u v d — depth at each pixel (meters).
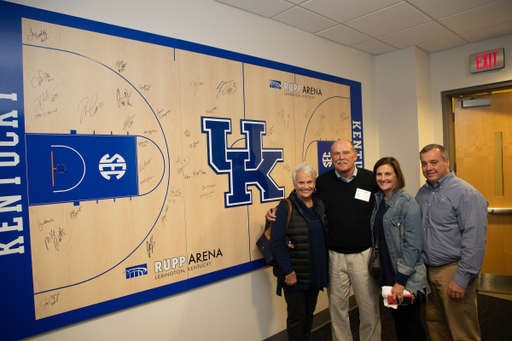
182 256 2.00
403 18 2.71
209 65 2.17
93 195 1.68
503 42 3.21
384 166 1.84
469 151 3.62
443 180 1.96
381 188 1.87
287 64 2.70
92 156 1.67
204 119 2.13
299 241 1.93
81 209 1.64
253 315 2.41
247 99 2.39
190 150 2.06
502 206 3.46
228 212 2.25
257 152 2.44
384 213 1.87
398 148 3.59
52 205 1.56
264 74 2.52
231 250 2.26
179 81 2.02
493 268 3.53
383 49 3.50
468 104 3.59
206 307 2.14
